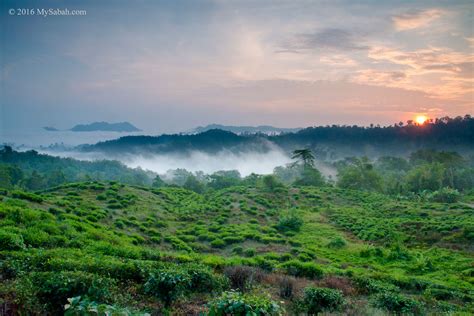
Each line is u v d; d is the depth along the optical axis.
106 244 21.66
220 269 19.42
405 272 29.12
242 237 37.28
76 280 9.59
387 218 51.34
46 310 9.11
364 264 31.27
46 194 42.31
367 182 86.81
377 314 13.16
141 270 13.03
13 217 22.83
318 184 87.69
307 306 13.14
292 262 23.73
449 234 39.84
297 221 45.72
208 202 58.28
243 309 7.68
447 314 14.92
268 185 70.88
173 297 11.08
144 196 53.28
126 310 6.89
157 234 36.31
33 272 10.96
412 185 89.06
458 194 70.75
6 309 8.41
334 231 44.69
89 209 38.00
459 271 29.28
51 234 21.91
